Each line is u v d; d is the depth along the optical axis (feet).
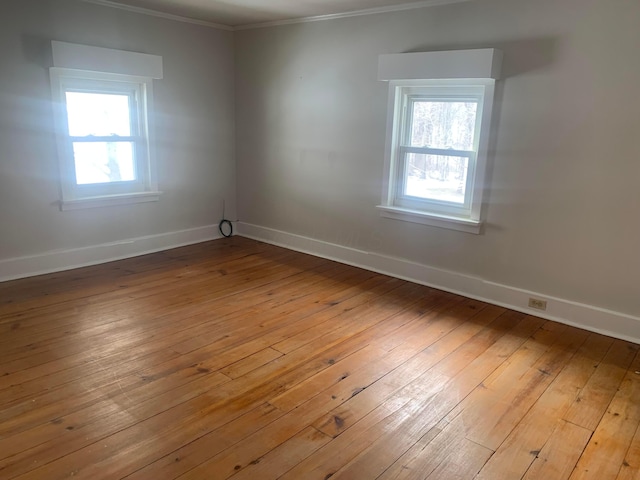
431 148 13.20
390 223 14.25
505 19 11.17
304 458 6.66
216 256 16.06
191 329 10.53
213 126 17.37
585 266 10.96
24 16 12.36
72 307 11.48
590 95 10.30
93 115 14.28
